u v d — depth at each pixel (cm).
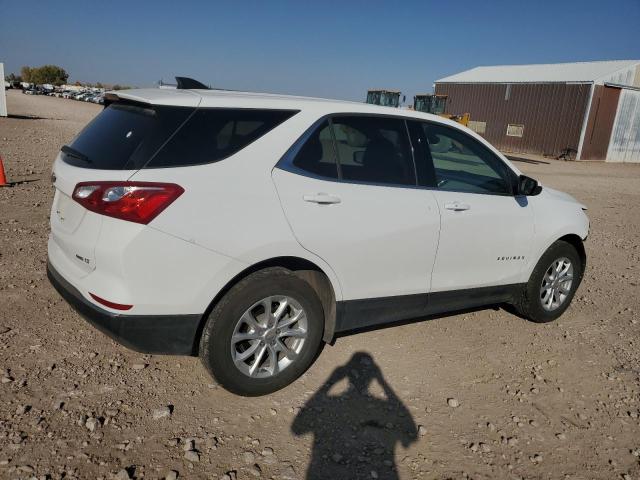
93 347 378
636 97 3042
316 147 342
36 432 284
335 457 290
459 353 422
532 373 402
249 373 328
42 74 14150
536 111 3067
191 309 302
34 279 486
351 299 362
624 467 304
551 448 315
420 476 282
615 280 655
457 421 333
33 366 347
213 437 296
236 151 313
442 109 2662
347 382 364
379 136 375
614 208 1252
